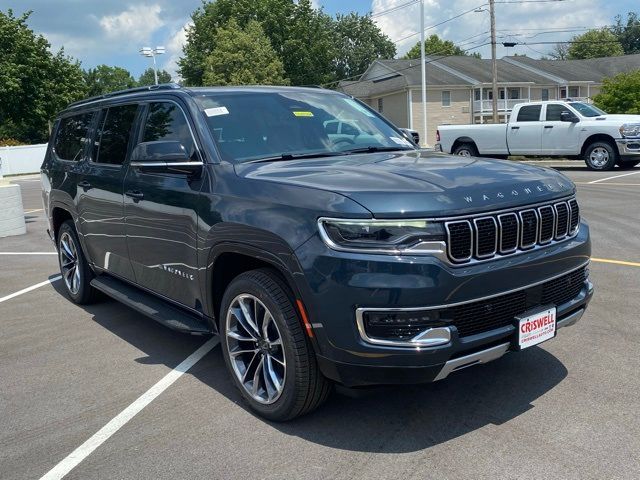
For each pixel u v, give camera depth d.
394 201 3.13
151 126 4.86
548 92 56.06
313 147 4.52
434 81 50.59
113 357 4.98
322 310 3.20
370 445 3.41
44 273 8.24
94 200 5.52
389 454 3.30
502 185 3.46
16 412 4.04
